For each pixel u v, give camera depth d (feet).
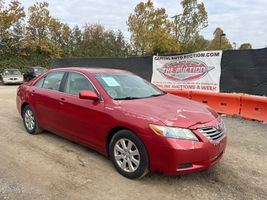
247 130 22.08
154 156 11.98
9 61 108.88
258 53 27.71
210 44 199.93
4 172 13.60
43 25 118.01
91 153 16.19
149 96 15.57
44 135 19.71
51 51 122.52
